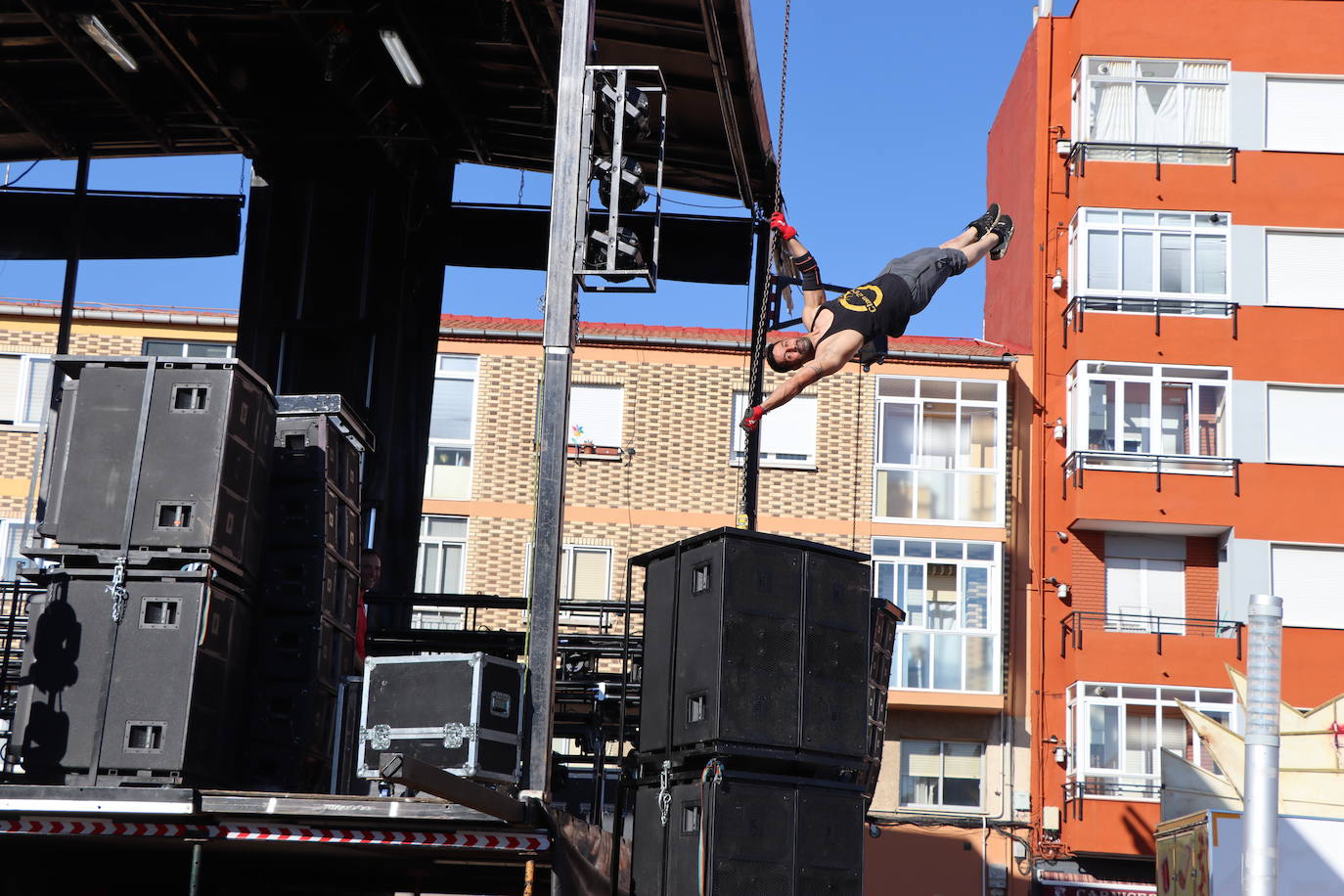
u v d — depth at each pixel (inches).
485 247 647.8
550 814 368.8
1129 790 933.2
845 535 1011.9
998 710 971.3
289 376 603.2
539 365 1050.1
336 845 380.8
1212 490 976.3
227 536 386.0
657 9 530.3
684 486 1026.1
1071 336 1022.4
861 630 388.8
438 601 576.1
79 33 575.5
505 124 640.4
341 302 607.2
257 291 611.8
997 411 1030.4
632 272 414.0
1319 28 1043.9
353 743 420.2
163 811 351.6
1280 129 1034.7
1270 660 352.2
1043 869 944.3
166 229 644.7
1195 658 949.8
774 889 356.8
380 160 620.4
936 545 1005.2
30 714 366.9
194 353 1070.4
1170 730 944.9
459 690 369.4
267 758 398.0
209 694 377.1
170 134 645.3
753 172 608.7
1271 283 1013.8
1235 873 495.8
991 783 965.8
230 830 363.3
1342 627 957.8
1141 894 926.4
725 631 365.4
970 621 989.8
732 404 1040.2
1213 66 1047.6
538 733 382.0
